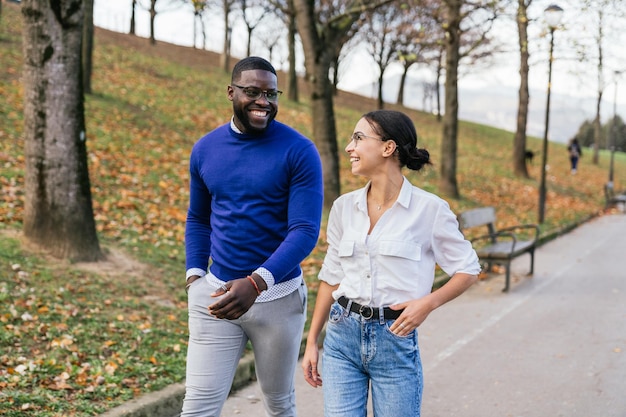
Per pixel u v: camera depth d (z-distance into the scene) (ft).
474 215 32.12
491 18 46.68
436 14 55.31
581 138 192.85
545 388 17.01
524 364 18.97
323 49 38.11
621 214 66.64
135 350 17.26
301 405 15.94
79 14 23.06
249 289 9.02
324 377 9.07
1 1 85.81
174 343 18.08
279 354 10.14
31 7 22.59
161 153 44.86
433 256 8.91
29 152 23.24
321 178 9.98
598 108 108.78
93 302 20.08
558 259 38.29
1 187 29.71
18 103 46.62
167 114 59.36
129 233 28.25
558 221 54.08
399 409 8.70
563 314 24.94
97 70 70.59
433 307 8.45
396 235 8.66
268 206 9.86
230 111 70.54
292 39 94.38
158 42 124.26
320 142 38.65
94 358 16.43
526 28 65.92
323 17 86.02
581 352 20.03
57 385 14.53
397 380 8.70
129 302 20.65
